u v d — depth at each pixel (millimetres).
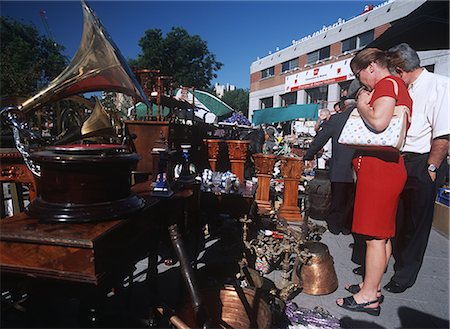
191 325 1708
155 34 31438
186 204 2043
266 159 4285
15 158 2207
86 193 1146
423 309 2225
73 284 1082
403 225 2480
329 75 18500
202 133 5664
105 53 2230
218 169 4992
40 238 959
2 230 1015
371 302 2150
